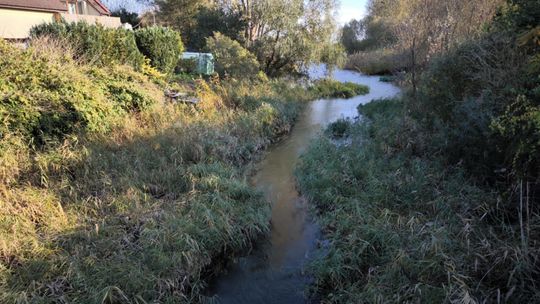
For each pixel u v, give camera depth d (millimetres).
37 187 5203
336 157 7406
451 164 6113
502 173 4879
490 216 4551
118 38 10547
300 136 10453
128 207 5082
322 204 5988
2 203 4496
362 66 29016
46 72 6535
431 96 7457
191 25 21906
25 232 4273
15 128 5602
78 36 9648
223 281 4488
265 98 12102
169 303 3756
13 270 3754
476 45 6621
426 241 4070
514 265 3492
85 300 3498
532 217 4098
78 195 5305
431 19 11664
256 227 5250
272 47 17750
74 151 6000
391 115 10070
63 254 4047
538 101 4219
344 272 4199
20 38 13633
